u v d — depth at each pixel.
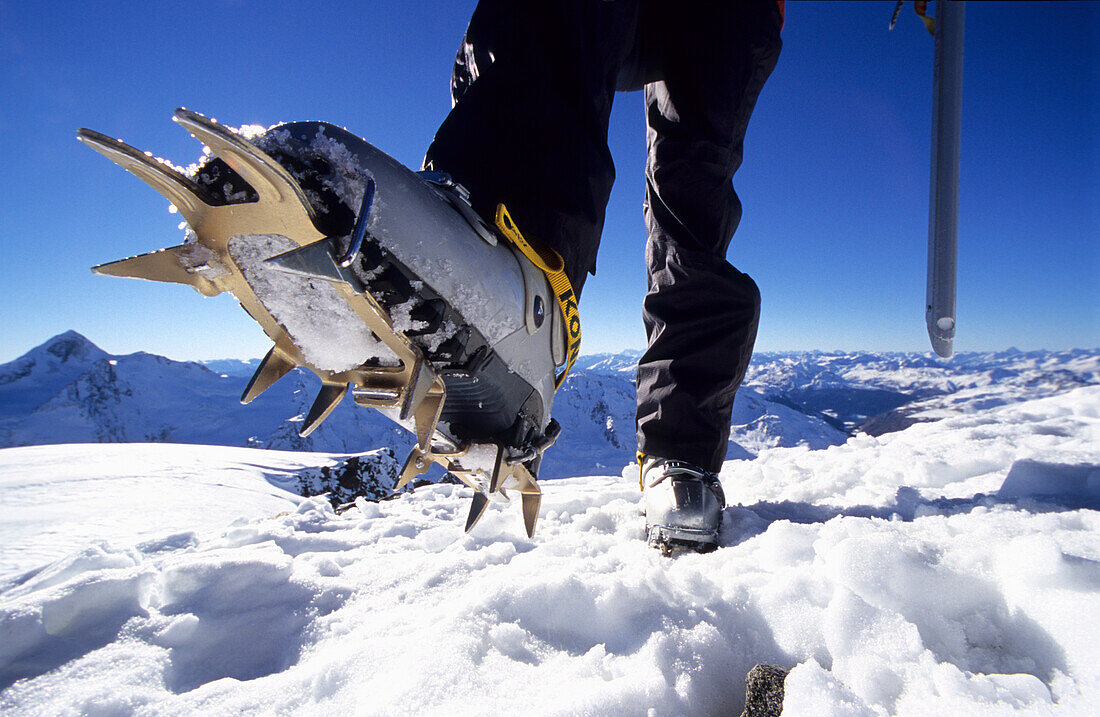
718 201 1.37
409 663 0.68
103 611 0.88
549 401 0.94
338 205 0.59
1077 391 2.61
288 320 0.64
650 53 1.35
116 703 0.65
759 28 1.37
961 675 0.60
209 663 0.83
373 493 4.73
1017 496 1.34
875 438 2.48
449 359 0.71
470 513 0.97
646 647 0.73
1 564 1.66
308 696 0.67
